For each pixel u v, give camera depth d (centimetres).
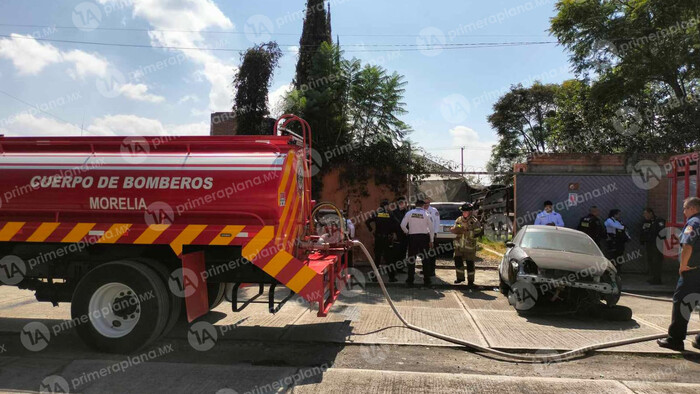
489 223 2231
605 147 1816
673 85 1708
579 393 442
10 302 809
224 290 706
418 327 659
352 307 802
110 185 549
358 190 1323
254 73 1445
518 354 561
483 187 2386
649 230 1107
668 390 452
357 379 470
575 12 1725
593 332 668
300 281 535
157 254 598
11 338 607
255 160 548
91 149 578
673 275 1224
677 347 573
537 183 1306
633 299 944
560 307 829
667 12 1600
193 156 559
